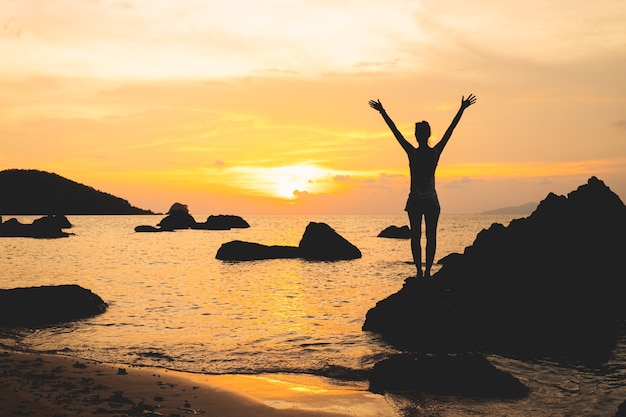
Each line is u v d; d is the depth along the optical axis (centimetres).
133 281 3294
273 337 1697
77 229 12456
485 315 1675
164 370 1287
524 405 1050
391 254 5644
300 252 5053
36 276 3538
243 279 3434
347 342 1603
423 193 1521
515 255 2186
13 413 888
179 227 12375
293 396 1084
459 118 1446
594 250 2205
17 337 1667
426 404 1045
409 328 1586
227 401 1036
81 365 1283
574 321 1819
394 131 1491
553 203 2375
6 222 9175
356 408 1016
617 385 1180
